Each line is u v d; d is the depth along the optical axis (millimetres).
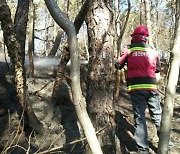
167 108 1905
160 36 12766
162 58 8875
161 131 1918
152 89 3777
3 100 4504
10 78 4988
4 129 4059
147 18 5793
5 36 3586
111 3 3252
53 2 1561
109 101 3195
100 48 3152
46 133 4215
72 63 1581
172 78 1911
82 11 3326
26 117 4129
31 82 5355
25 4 4242
